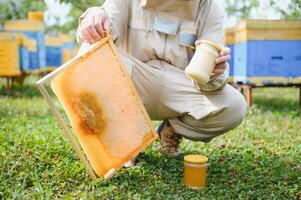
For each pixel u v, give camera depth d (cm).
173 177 225
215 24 241
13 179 212
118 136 205
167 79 239
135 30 235
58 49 916
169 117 255
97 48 194
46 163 234
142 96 243
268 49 467
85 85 195
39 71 766
